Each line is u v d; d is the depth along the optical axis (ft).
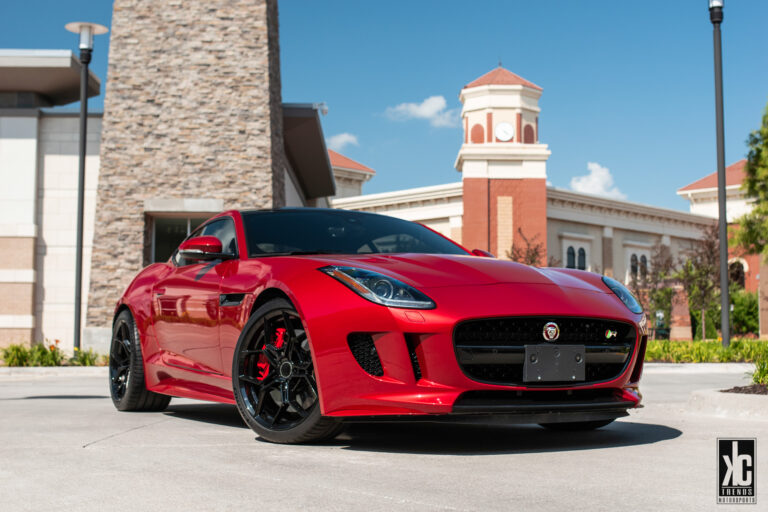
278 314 10.68
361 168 172.96
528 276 10.82
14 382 27.35
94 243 45.91
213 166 46.52
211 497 7.07
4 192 48.57
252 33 47.42
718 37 42.06
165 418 14.03
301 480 7.85
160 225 47.34
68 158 49.21
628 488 7.54
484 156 122.83
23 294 47.83
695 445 10.64
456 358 9.46
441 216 129.90
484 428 12.70
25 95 53.26
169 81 47.01
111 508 6.65
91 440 10.74
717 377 31.42
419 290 9.87
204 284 12.94
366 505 6.75
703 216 158.92
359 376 9.65
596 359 10.28
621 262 143.23
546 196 126.41
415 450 9.92
